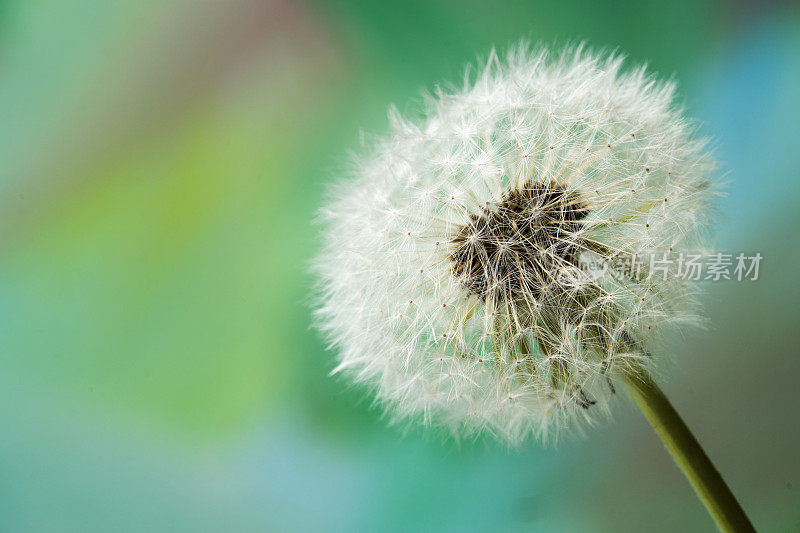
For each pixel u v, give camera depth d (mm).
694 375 266
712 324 262
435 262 238
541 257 233
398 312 239
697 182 236
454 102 244
